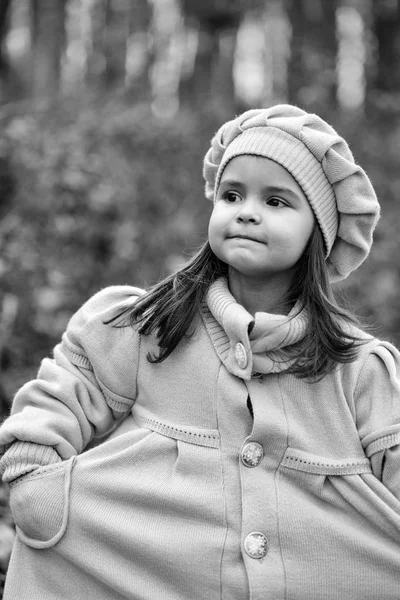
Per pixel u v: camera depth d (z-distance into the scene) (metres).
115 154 9.53
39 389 3.62
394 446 3.39
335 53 14.12
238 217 3.38
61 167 8.27
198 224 9.85
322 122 3.55
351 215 3.59
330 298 3.55
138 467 3.45
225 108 11.81
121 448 3.50
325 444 3.42
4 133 8.15
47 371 3.65
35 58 14.34
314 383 3.45
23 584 3.46
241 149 3.42
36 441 3.47
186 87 14.91
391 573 3.36
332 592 3.29
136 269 8.74
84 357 3.66
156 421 3.50
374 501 3.37
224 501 3.33
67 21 15.45
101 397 3.65
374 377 3.50
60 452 3.52
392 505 3.37
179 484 3.38
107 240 8.54
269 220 3.37
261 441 3.37
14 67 15.10
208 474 3.37
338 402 3.45
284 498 3.33
